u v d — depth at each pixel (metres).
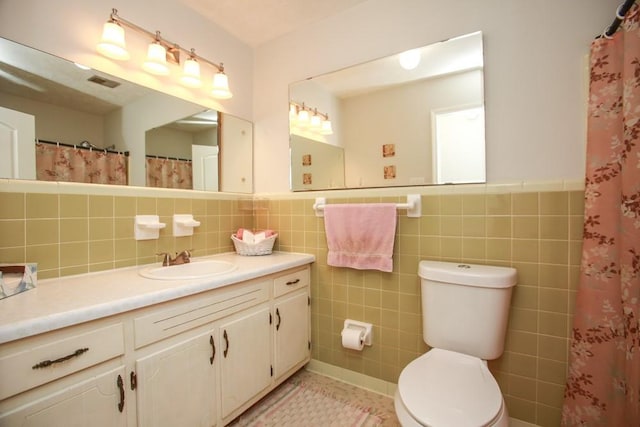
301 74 2.04
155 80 1.66
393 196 1.71
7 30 1.18
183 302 1.20
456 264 1.48
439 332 1.39
